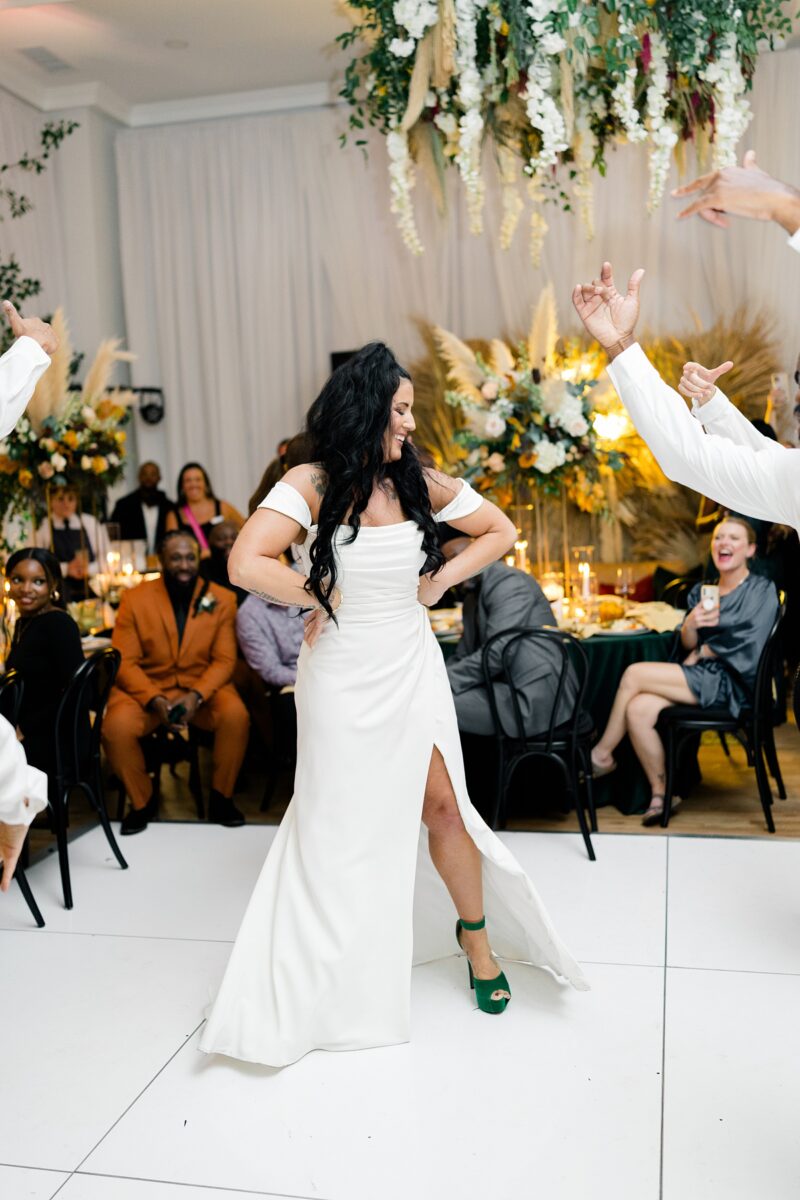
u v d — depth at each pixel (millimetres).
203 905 3494
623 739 4336
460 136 4148
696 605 4441
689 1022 2650
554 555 7984
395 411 2502
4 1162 2219
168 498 8484
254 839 4137
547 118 3854
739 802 4465
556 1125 2266
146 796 4281
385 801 2557
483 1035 2633
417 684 2584
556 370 5578
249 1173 2154
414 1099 2381
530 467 5309
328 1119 2322
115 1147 2256
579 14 3648
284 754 4492
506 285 8148
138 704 4336
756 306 7777
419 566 2580
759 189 1854
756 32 3986
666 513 7859
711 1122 2258
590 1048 2555
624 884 3539
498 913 2895
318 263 8570
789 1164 2117
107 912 3469
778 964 2932
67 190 8398
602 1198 2037
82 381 8523
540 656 3953
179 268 8758
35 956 3170
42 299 8266
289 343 8664
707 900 3385
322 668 2568
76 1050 2643
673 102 4082
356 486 2463
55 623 3803
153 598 4449
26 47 7449
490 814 4352
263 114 8523
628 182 7883
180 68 7910
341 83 8125
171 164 8656
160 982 2979
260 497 3740
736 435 2424
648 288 7969
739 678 4145
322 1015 2570
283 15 7039
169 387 8891
